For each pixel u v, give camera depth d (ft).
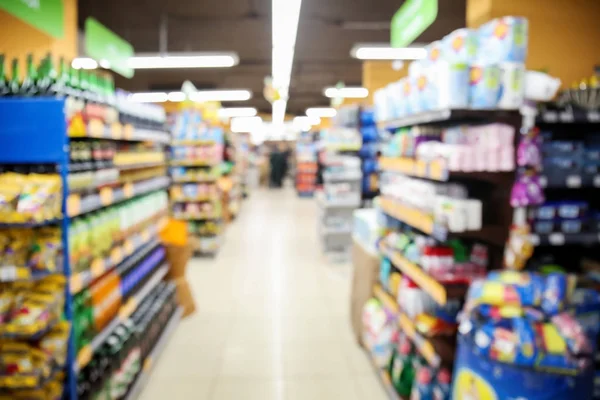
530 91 7.83
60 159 7.98
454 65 7.61
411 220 9.69
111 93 11.17
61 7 9.66
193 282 20.34
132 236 11.96
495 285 7.04
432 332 9.00
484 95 7.63
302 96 76.23
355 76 55.06
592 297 7.25
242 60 45.78
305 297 18.25
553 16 11.45
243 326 15.24
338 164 23.73
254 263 23.81
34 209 7.28
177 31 34.09
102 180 9.55
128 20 30.99
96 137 10.02
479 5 11.68
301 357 12.96
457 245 9.04
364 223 13.91
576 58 11.61
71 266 8.30
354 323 14.46
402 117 10.06
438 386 8.61
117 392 10.05
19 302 7.61
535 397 6.25
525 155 7.70
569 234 8.33
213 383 11.48
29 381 7.38
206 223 25.35
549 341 6.38
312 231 33.47
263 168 82.12
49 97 8.07
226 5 28.04
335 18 30.94
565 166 8.41
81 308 8.95
